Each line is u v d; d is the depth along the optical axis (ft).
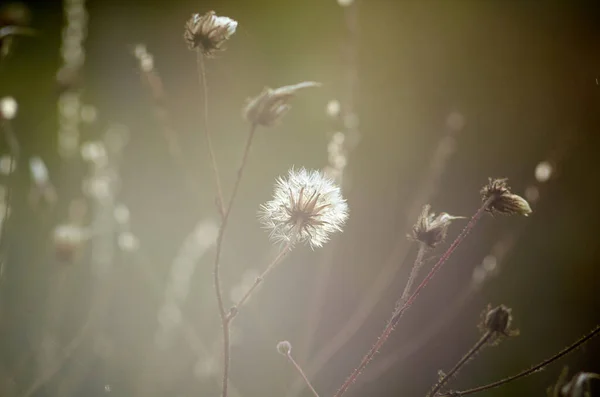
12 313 1.81
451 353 1.86
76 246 1.68
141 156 2.79
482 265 1.93
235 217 2.31
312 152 2.63
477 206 2.38
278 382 1.75
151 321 1.86
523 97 2.87
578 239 2.26
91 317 1.76
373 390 1.80
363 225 2.18
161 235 2.39
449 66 3.05
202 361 1.75
